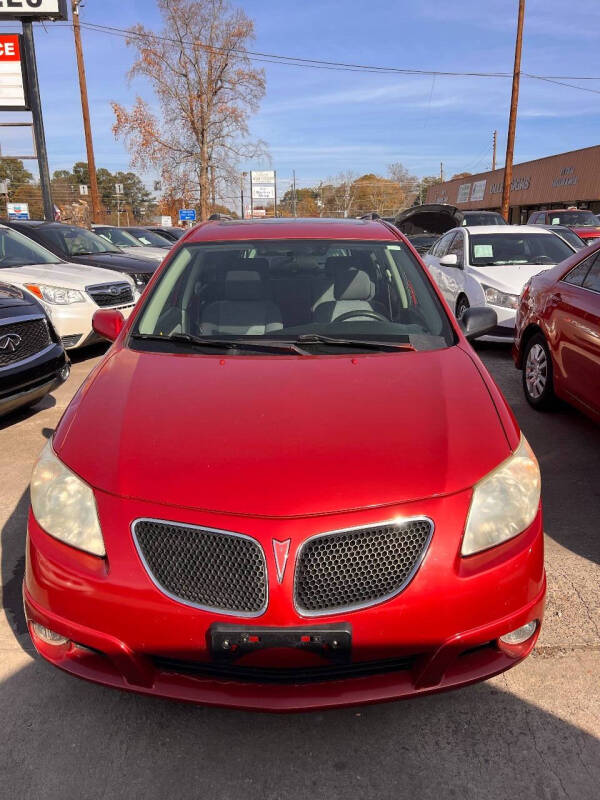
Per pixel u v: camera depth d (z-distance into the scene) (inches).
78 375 268.7
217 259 133.0
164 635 73.9
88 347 332.8
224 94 1347.2
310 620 72.2
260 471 77.3
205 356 108.0
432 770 79.0
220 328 119.1
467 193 1927.9
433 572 74.1
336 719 86.8
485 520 77.3
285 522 72.7
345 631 71.9
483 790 76.4
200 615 72.8
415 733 84.4
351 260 131.7
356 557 73.6
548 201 1429.6
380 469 77.5
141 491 76.9
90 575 75.7
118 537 75.5
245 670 75.6
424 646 74.5
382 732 84.7
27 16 521.7
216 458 79.6
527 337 219.9
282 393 93.3
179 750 82.3
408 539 74.7
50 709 88.7
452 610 74.3
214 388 95.5
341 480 76.0
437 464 79.0
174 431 85.0
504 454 83.3
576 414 209.0
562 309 187.3
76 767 79.8
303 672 75.2
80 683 93.4
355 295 125.7
